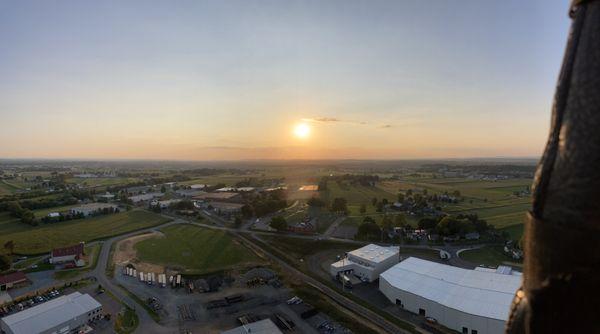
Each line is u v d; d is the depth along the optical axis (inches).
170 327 1884.8
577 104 153.5
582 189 146.9
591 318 151.6
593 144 144.3
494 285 2071.9
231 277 2576.3
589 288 149.0
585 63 153.6
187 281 2512.3
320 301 2156.7
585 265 147.6
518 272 2423.7
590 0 155.9
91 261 2957.7
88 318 1951.3
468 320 1786.4
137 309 2091.5
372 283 2469.2
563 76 165.5
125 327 1892.2
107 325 1921.8
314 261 2960.1
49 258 2999.5
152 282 2476.6
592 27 153.7
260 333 1700.3
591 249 145.3
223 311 2052.2
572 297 154.3
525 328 183.5
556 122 165.3
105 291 2349.9
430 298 1957.4
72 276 2625.5
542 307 165.2
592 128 145.3
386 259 2657.5
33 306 2135.8
